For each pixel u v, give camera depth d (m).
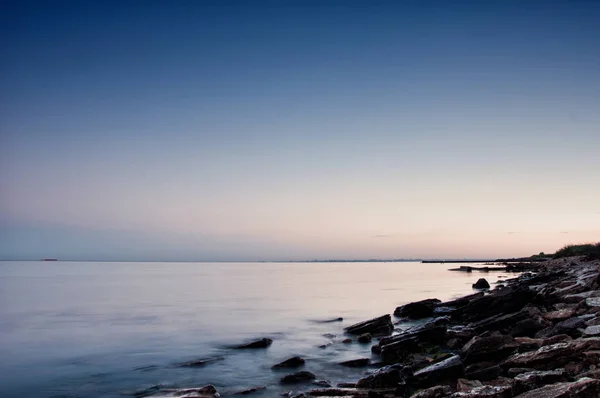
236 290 74.00
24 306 49.38
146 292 70.31
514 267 121.25
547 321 21.45
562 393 10.27
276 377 20.02
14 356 24.75
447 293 59.97
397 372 16.81
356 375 20.02
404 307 37.72
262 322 36.97
